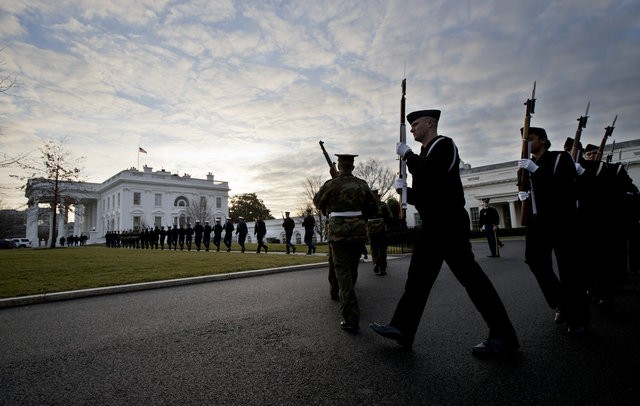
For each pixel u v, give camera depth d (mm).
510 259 9836
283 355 2789
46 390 2273
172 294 5781
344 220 3732
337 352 2822
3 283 6691
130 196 55906
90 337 3449
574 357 2527
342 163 4121
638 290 5113
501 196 35938
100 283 6555
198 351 2941
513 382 2162
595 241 4188
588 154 5156
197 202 62562
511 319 3619
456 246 2729
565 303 3109
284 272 8469
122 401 2096
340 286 3596
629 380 2125
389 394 2064
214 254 15391
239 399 2074
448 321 3600
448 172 2777
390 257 12359
